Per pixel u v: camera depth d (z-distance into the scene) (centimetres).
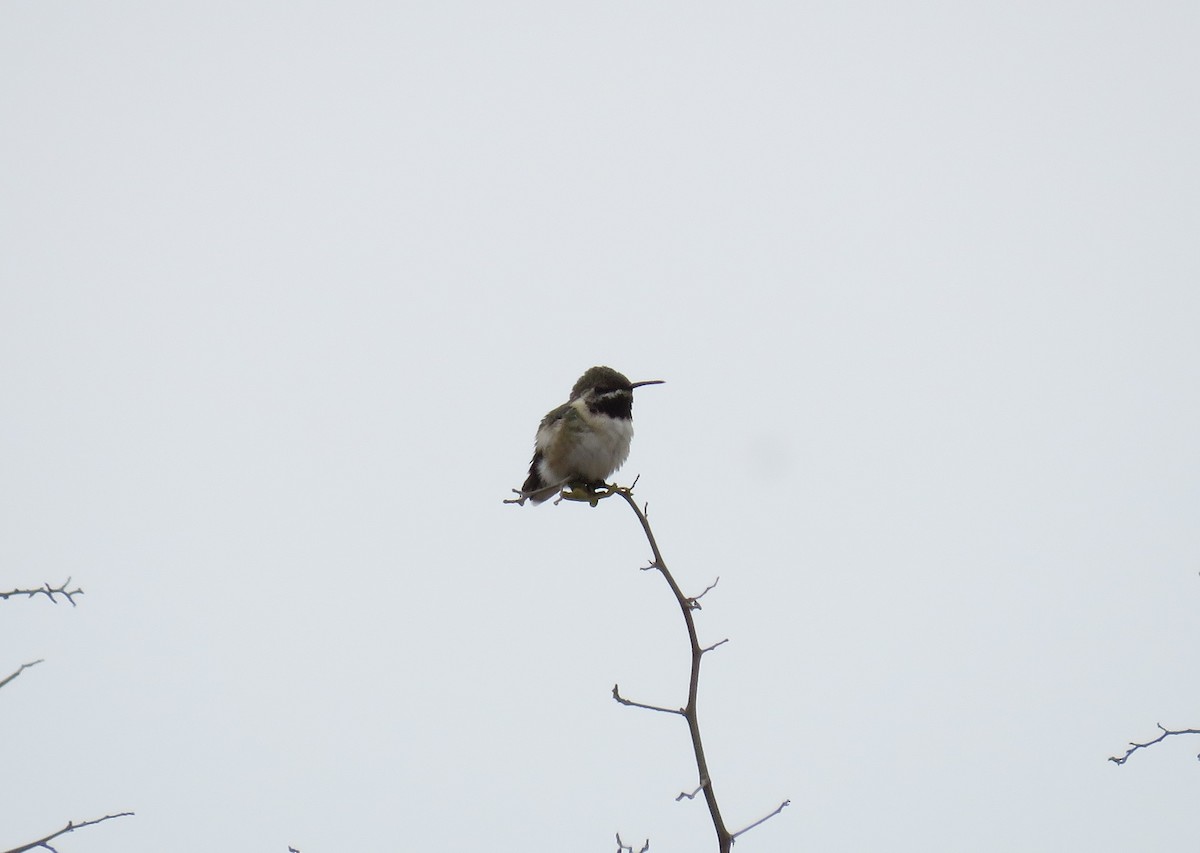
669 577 730
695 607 721
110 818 637
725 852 653
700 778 671
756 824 668
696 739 685
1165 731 804
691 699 696
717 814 661
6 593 666
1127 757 802
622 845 681
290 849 760
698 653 710
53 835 621
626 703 693
